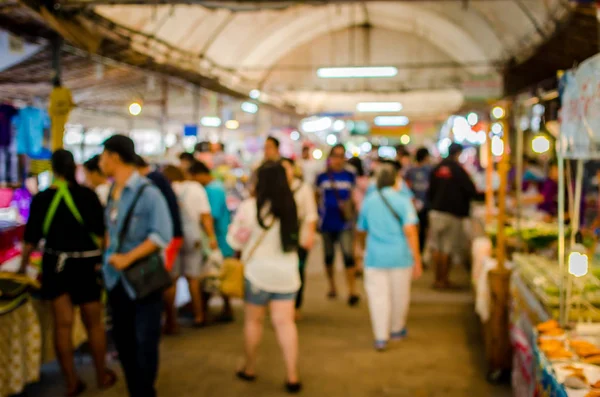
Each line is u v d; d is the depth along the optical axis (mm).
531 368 3609
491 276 4941
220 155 11984
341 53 19781
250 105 15242
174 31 10461
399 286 5879
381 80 20359
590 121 2912
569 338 3439
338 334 6281
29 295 4555
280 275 4605
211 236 6359
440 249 8508
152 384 4035
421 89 18844
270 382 4887
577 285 3777
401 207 5734
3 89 8695
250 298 4707
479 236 8375
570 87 3326
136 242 3971
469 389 4746
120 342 4113
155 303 4004
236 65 15375
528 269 4453
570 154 3326
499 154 5211
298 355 5586
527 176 9266
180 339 6066
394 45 19656
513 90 11570
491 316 4945
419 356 5559
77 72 8039
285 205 4594
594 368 2895
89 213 4465
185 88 11258
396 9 16438
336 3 6117
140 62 8148
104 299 5441
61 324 4453
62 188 4426
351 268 7527
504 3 9742
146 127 14680
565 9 6793
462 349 5777
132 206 3941
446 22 15367
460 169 8398
